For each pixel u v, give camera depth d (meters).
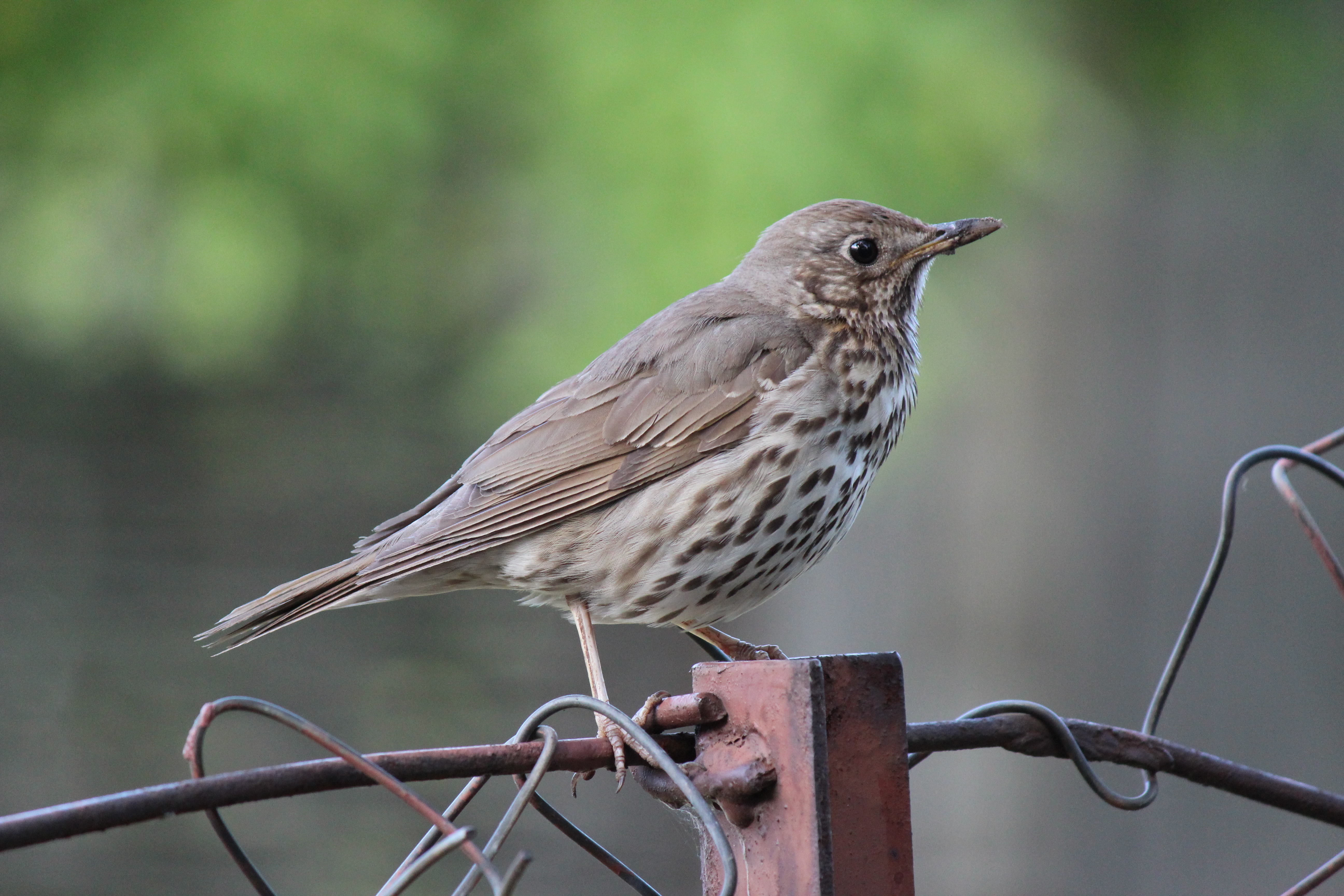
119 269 12.28
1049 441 14.95
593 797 14.30
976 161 11.71
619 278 11.09
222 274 11.95
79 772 14.86
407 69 11.85
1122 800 5.02
